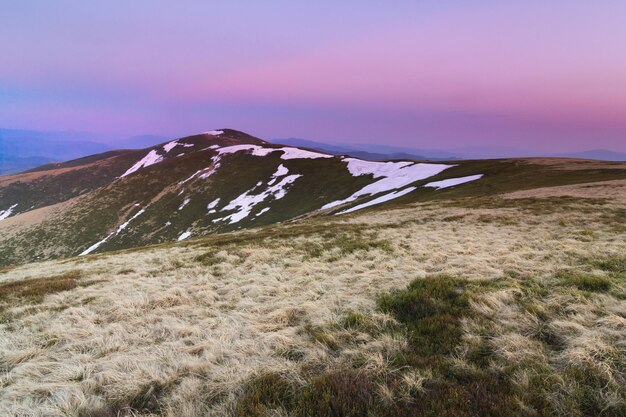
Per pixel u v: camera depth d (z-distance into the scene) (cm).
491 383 504
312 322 820
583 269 1030
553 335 650
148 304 1097
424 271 1162
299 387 538
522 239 1755
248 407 496
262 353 679
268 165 10769
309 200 8050
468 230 2227
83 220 9756
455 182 5869
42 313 1070
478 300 806
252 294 1152
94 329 898
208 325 880
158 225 8844
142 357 707
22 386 625
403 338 668
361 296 978
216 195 9650
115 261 2247
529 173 5506
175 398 545
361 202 6397
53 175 19250
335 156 10556
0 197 16850
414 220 2931
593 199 3023
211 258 1877
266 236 2727
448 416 439
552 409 453
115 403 564
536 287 878
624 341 577
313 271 1380
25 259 8412
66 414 534
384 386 503
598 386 479
